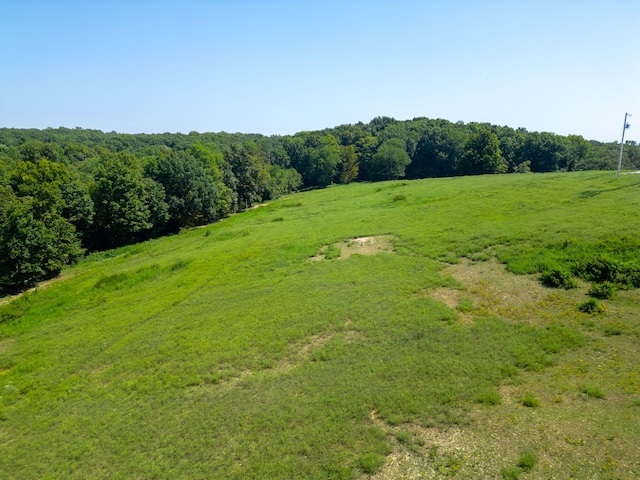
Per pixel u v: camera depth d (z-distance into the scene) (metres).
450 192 51.00
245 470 11.18
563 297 18.36
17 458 13.47
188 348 19.27
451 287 21.61
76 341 22.70
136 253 51.09
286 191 115.56
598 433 10.59
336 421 12.62
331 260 29.56
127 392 16.50
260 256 33.31
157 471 11.69
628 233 22.69
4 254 41.00
